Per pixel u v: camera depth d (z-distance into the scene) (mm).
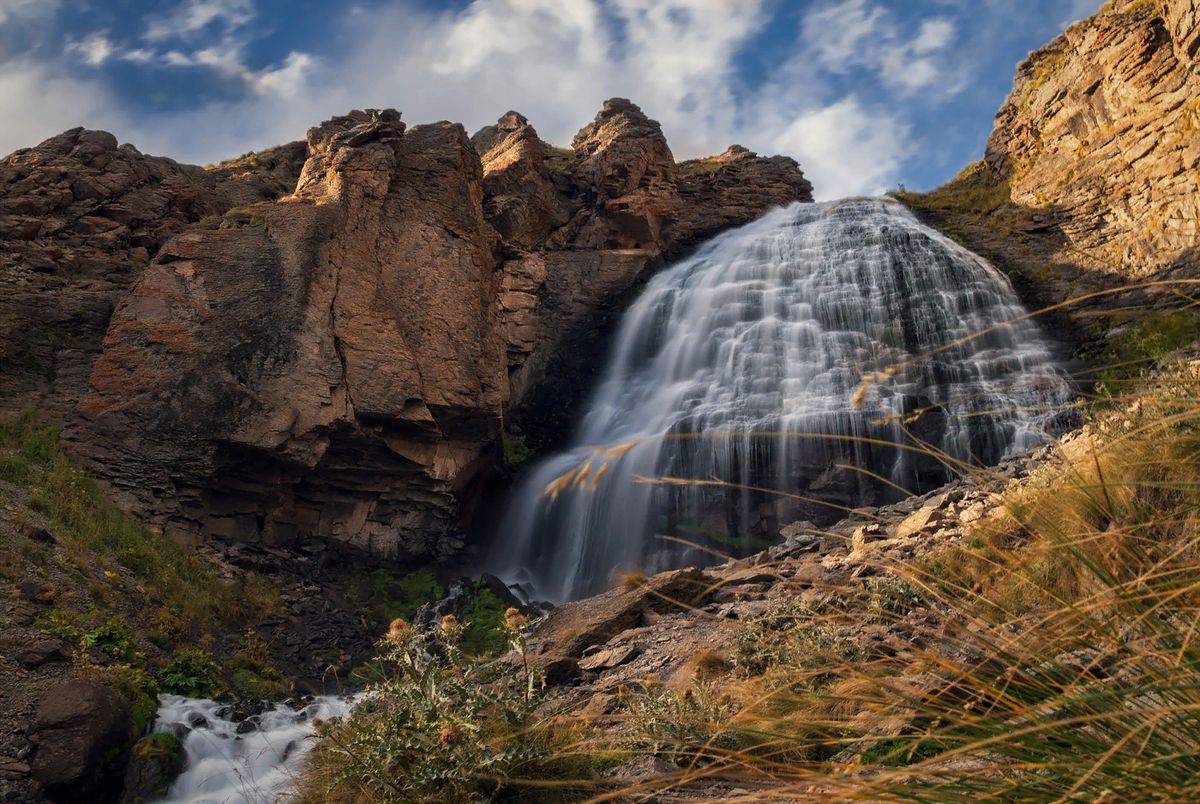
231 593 13258
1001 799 1539
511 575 19312
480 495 20438
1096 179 28594
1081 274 26719
